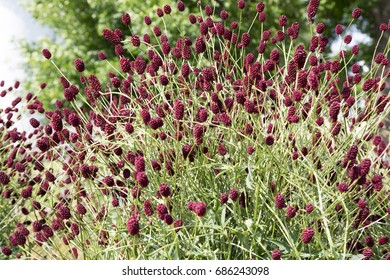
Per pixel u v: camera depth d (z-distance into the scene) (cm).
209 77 117
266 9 320
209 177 110
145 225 109
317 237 100
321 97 116
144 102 121
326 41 120
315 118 112
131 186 114
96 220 113
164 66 121
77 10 392
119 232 106
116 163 115
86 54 368
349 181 109
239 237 104
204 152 111
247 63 123
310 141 115
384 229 113
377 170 120
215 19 292
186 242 104
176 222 101
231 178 110
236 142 113
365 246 112
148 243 104
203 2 290
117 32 126
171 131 116
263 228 106
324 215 99
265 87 117
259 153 108
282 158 108
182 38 131
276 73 120
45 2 396
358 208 106
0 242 135
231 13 310
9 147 148
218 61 132
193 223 107
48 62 346
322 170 114
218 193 111
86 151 117
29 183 137
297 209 111
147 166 111
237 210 107
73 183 117
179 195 110
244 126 115
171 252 104
